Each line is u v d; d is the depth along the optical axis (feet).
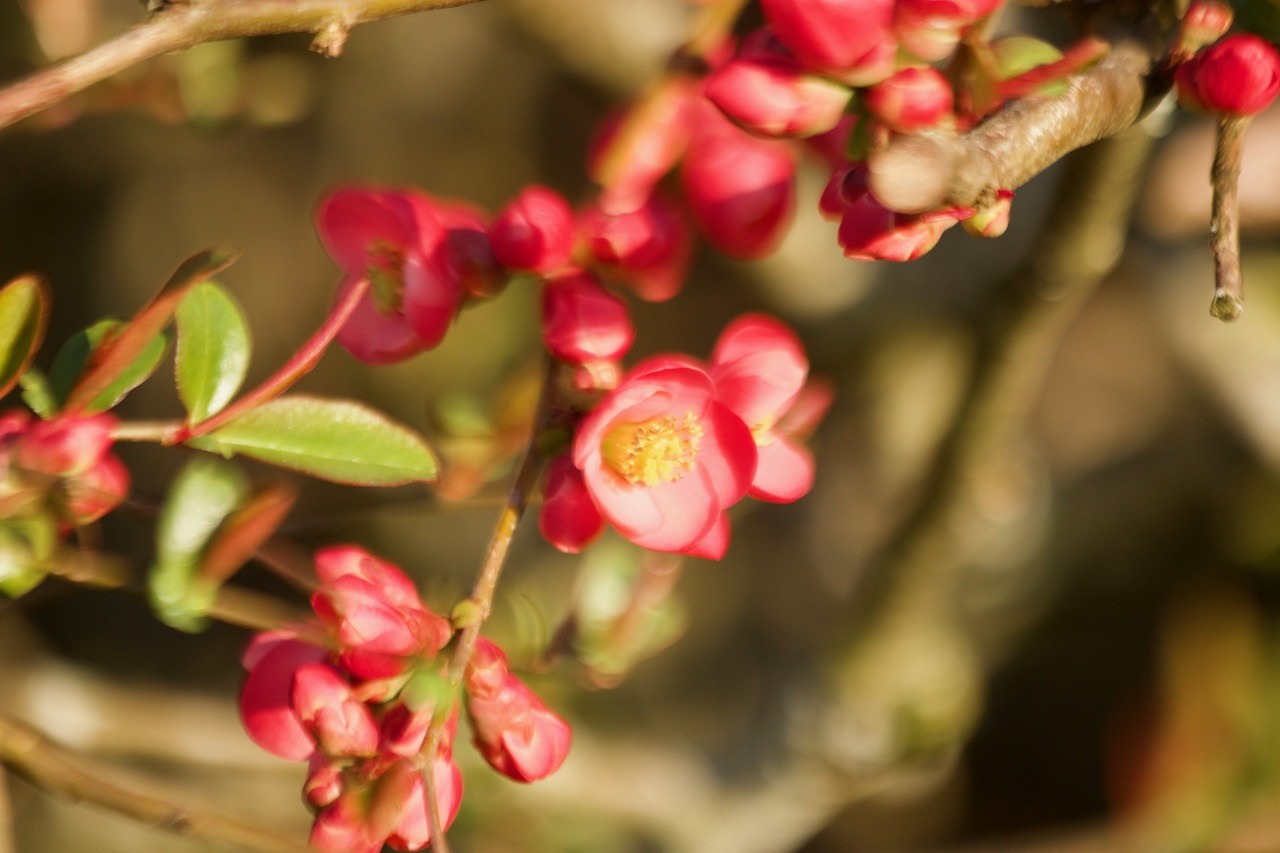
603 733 3.68
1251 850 3.04
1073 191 2.61
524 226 2.31
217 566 2.23
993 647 4.11
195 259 2.20
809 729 3.39
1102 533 4.48
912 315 3.50
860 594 3.21
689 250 2.37
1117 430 5.71
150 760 3.30
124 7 3.11
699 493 2.30
